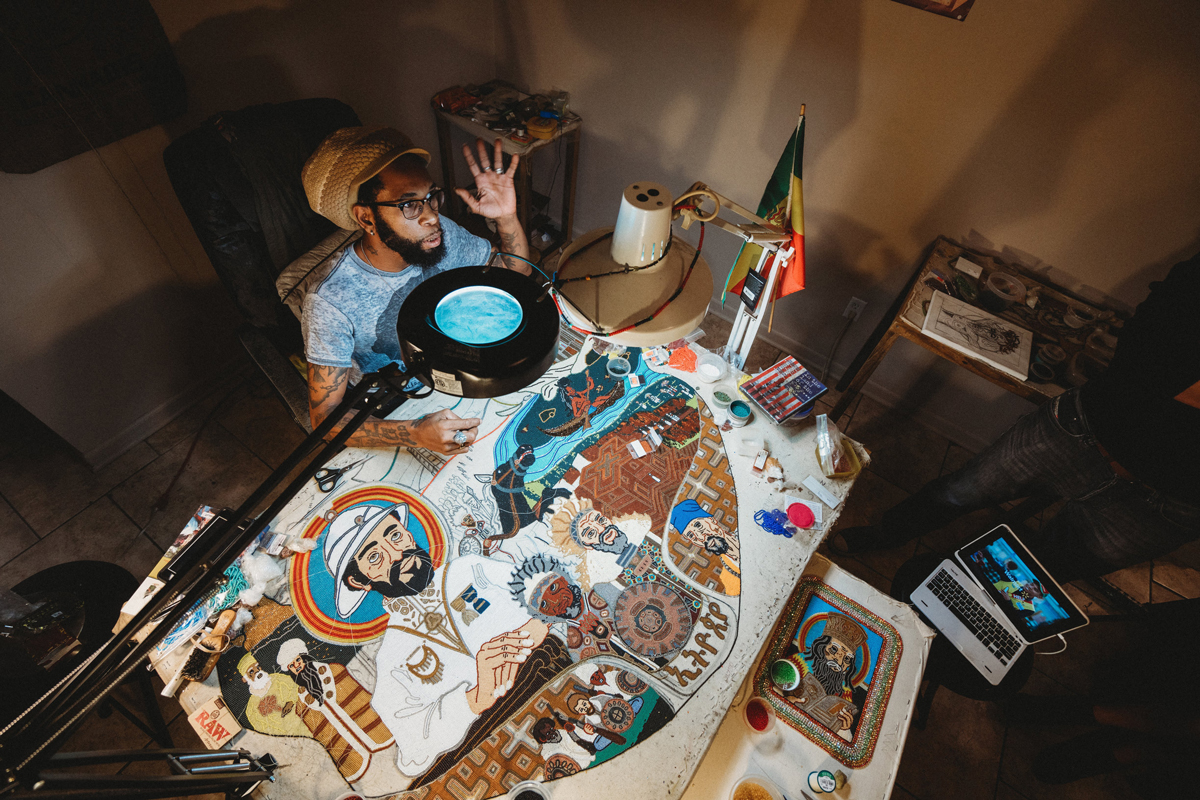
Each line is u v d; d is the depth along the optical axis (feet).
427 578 4.60
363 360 6.09
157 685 6.22
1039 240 7.24
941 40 6.52
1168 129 5.89
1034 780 6.44
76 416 7.32
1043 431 5.76
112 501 7.63
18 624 4.94
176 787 2.26
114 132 6.11
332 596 4.48
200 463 8.07
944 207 7.61
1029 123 6.54
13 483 7.64
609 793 3.82
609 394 5.83
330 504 4.92
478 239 6.30
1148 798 4.71
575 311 3.12
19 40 5.10
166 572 4.41
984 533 5.73
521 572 4.67
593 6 8.64
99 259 6.64
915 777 6.42
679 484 5.26
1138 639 7.45
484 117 9.37
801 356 10.36
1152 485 5.05
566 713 4.09
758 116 8.24
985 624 5.49
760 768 4.26
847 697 4.54
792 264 4.50
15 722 1.66
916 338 6.98
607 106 9.59
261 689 4.10
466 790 3.81
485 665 4.25
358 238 5.66
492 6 9.64
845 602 4.96
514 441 5.41
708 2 7.66
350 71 8.24
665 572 4.75
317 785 3.79
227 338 8.62
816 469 5.49
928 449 9.28
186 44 6.35
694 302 3.22
